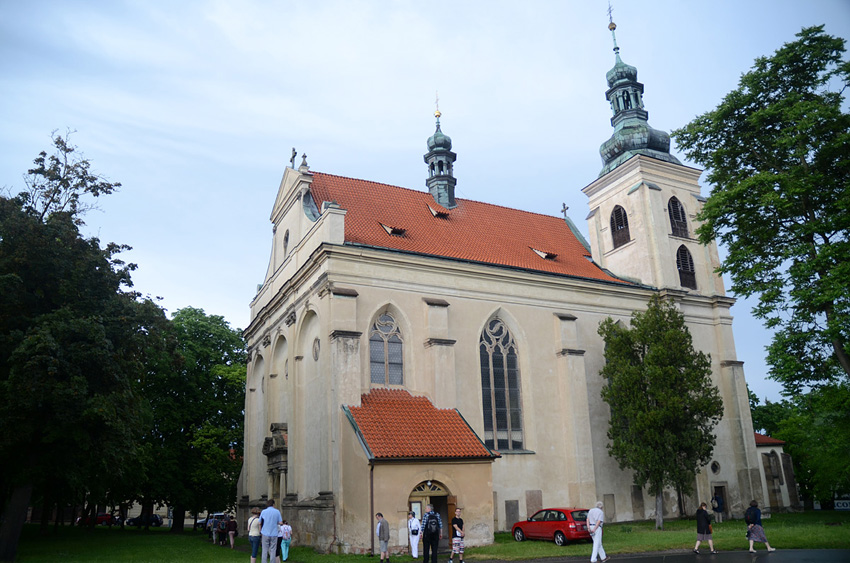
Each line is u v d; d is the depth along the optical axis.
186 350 51.25
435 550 21.50
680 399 33.06
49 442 26.83
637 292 41.25
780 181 27.55
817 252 27.09
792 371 26.94
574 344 37.62
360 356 31.42
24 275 28.12
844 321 25.12
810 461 47.66
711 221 30.11
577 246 47.06
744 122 30.38
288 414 35.78
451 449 28.77
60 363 25.59
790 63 28.91
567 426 36.31
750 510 24.16
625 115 47.47
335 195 38.28
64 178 31.83
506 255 39.53
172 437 51.19
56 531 47.81
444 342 33.06
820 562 19.80
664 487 36.66
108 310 29.16
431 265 34.38
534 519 29.06
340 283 31.86
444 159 43.81
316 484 31.55
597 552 22.02
